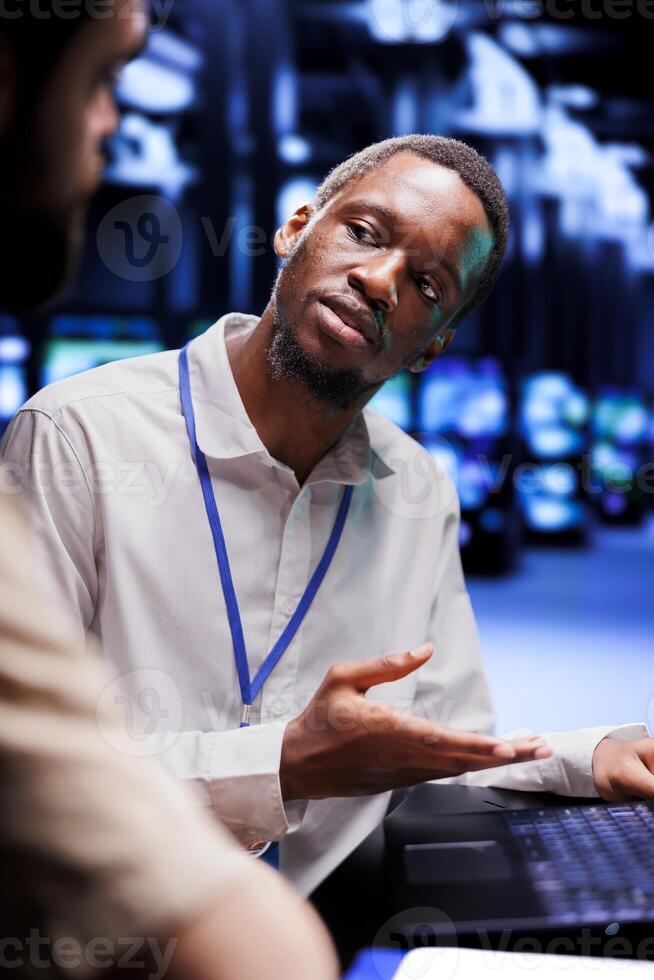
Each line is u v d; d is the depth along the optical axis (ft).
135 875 1.15
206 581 3.34
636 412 27.86
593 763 3.21
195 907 1.16
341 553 3.62
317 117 22.99
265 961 1.18
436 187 3.32
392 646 3.70
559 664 14.55
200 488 3.39
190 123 21.40
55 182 1.34
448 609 4.01
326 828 3.51
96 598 3.36
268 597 3.43
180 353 3.67
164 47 20.45
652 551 25.99
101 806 1.16
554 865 2.24
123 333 19.52
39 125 1.30
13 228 1.35
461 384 20.29
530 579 21.74
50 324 19.16
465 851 2.35
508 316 25.81
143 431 3.42
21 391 19.06
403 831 2.54
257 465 3.40
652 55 22.38
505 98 22.52
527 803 3.19
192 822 1.24
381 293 3.16
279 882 1.27
